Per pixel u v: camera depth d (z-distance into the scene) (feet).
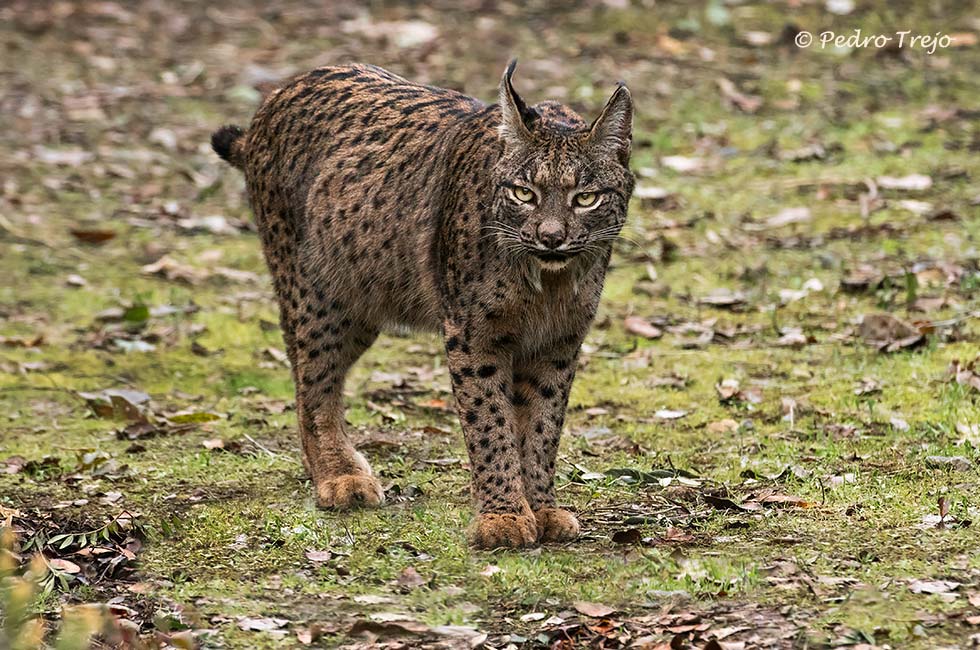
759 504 31.42
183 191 59.77
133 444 37.11
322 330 34.27
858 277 47.91
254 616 26.86
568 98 66.80
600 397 40.01
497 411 30.27
